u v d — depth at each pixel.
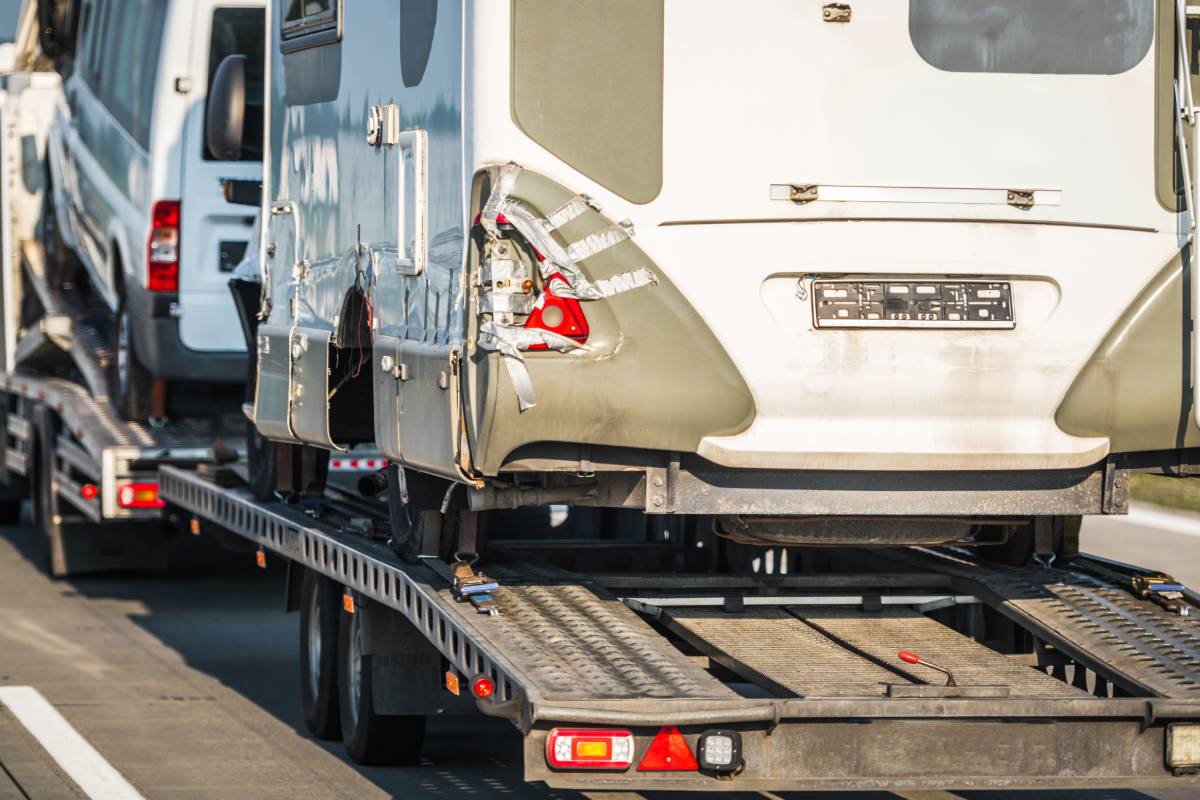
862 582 16.41
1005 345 14.29
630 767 12.62
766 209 14.03
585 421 13.75
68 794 17.28
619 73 13.87
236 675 23.38
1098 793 17.23
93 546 30.83
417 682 17.36
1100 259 14.45
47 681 22.83
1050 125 14.40
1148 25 14.53
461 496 15.84
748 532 15.66
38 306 35.81
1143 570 16.66
